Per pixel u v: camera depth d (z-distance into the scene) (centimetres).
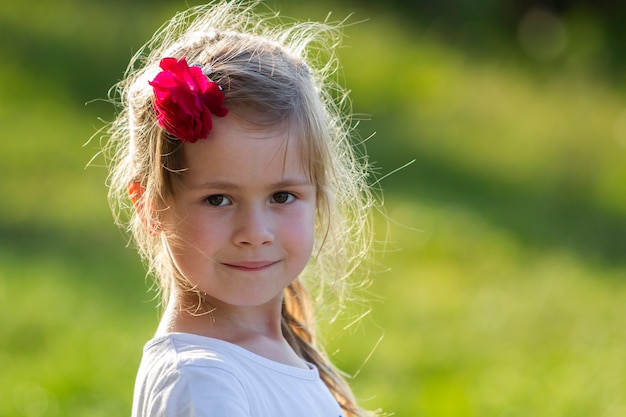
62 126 1523
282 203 317
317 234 357
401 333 958
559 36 2342
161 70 325
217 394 289
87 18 1869
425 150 1609
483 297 1085
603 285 1150
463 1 2316
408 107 1783
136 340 885
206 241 309
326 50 473
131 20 1900
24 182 1308
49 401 756
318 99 332
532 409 801
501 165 1605
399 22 2197
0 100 1580
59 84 1656
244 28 383
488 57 2153
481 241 1270
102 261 1086
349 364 866
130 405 760
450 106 1820
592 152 1709
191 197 308
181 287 325
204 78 304
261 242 308
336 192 353
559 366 897
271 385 313
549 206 1456
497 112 1834
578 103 1953
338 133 376
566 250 1278
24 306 938
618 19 2425
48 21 1841
